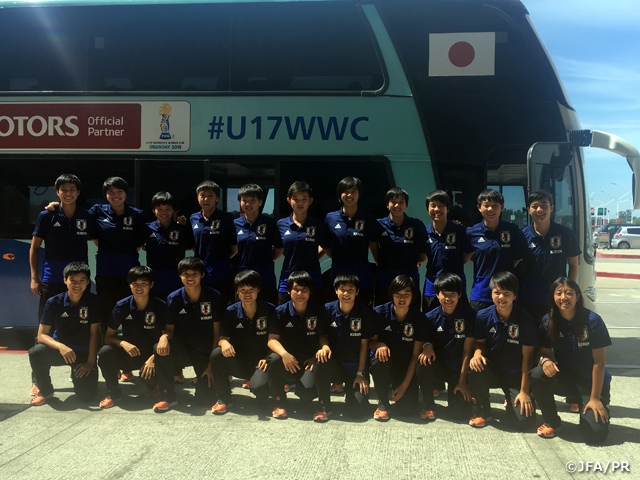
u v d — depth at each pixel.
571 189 5.41
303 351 4.46
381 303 4.87
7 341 6.76
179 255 5.14
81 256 4.95
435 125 5.37
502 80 5.38
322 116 5.48
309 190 4.81
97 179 5.75
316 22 5.55
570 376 4.02
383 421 4.17
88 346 4.56
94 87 5.75
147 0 5.73
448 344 4.24
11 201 5.91
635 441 3.79
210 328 4.55
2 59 5.86
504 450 3.63
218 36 5.64
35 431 3.91
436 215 4.68
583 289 5.56
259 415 4.28
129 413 4.30
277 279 5.61
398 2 5.46
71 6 5.80
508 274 4.02
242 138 5.56
